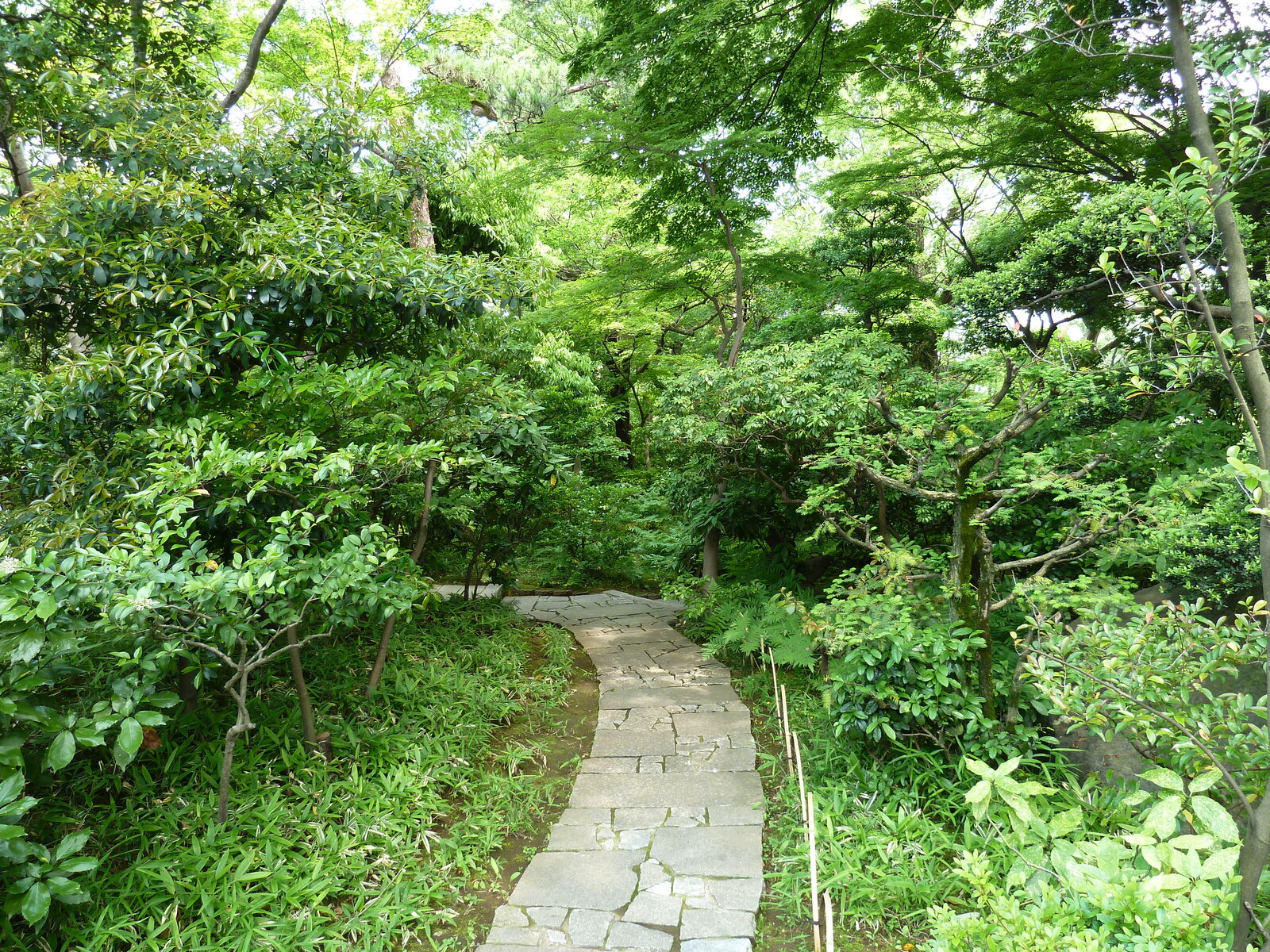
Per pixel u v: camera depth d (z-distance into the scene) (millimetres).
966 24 4902
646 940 2658
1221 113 1744
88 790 3154
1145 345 3646
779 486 6145
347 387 3723
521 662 5645
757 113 7926
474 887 3066
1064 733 3605
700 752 4297
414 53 10023
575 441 11281
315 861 2936
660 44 7242
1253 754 1977
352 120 4723
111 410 3990
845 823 3322
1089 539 3445
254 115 4414
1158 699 2092
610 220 12781
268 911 2723
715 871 3084
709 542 7738
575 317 9414
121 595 2525
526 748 4359
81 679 3418
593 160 7766
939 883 2844
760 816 3537
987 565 3533
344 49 9531
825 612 3969
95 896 2621
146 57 6074
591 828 3479
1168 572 3641
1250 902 1706
